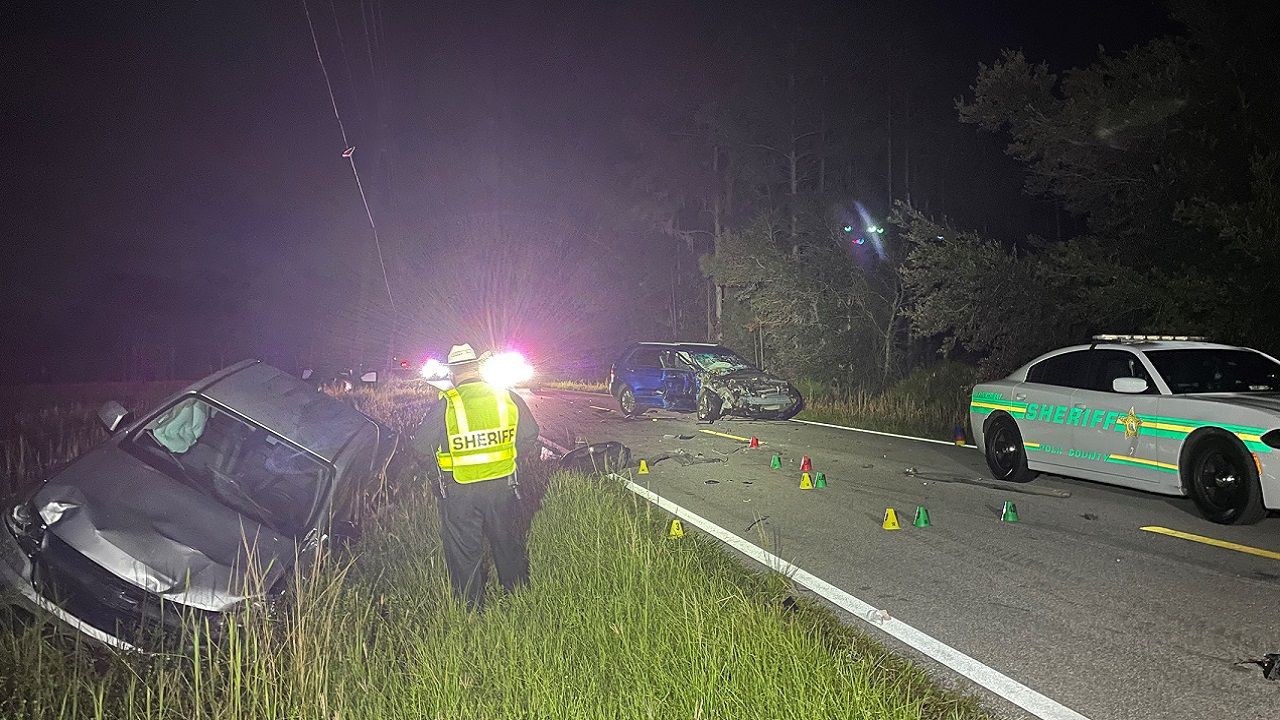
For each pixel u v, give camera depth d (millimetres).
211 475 7117
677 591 6023
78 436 14453
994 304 18969
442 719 4395
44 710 4504
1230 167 16312
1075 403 9719
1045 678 4977
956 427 14961
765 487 11031
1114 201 18500
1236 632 5566
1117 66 17969
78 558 5664
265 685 4551
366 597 6176
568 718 4371
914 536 8250
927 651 5414
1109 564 7105
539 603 5992
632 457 13977
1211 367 9172
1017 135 18953
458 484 6109
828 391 25094
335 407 8492
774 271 26188
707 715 4340
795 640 5059
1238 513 8031
